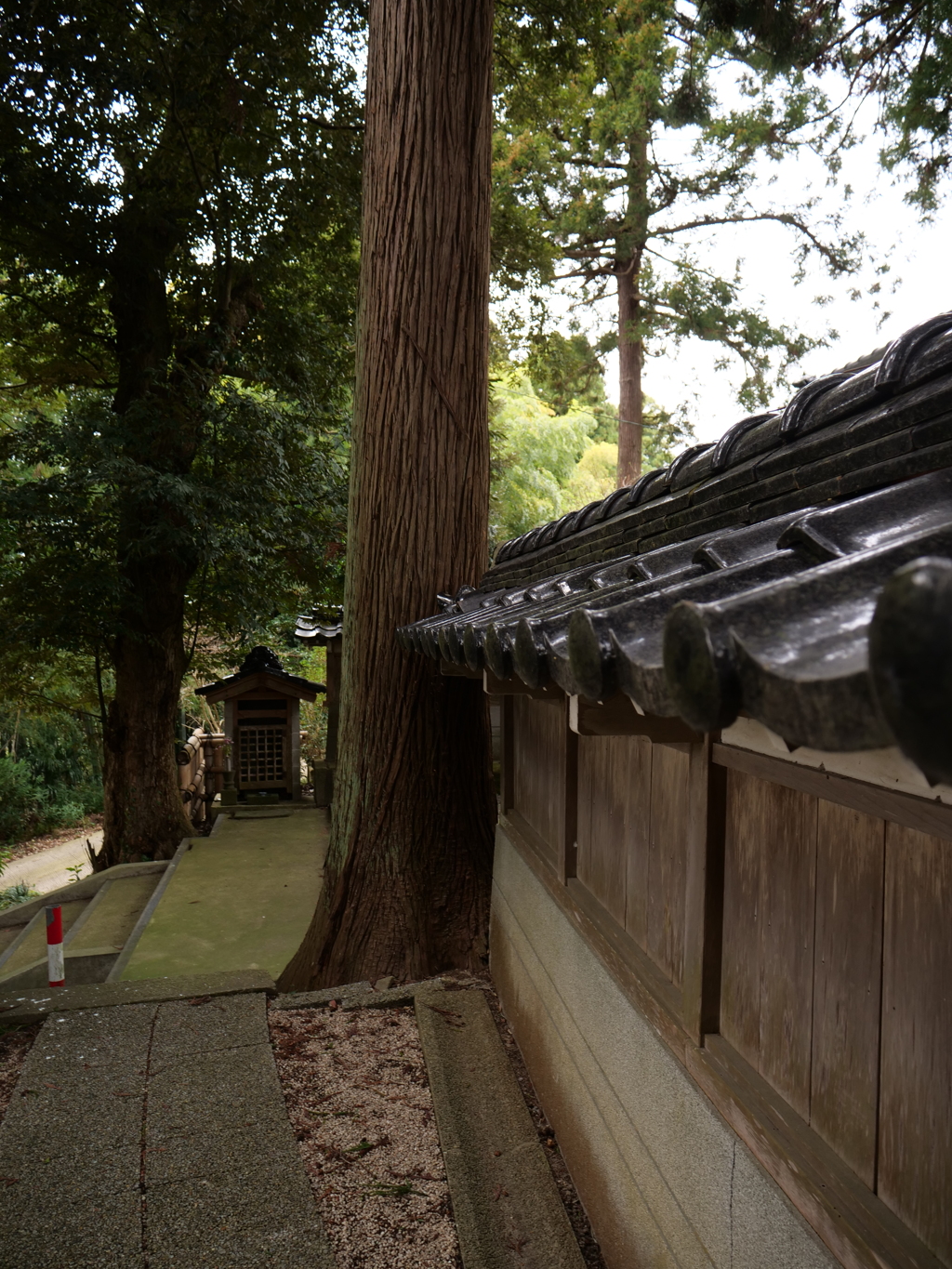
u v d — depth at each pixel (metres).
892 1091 1.45
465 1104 3.66
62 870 15.66
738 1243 1.90
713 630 0.82
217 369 10.07
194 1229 2.83
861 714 0.61
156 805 10.58
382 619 5.23
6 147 8.45
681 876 2.36
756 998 1.94
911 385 1.74
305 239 10.52
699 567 1.61
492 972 4.93
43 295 10.45
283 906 7.70
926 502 1.30
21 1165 3.15
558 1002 3.51
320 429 11.79
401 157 5.19
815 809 1.69
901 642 0.49
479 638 2.22
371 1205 2.99
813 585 0.88
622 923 2.91
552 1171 3.27
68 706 12.73
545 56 10.37
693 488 2.62
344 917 5.22
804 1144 1.68
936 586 0.48
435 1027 4.27
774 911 1.86
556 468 23.91
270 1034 4.23
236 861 9.21
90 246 9.46
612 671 1.16
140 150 9.53
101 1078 3.77
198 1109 3.54
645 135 15.30
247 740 12.20
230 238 9.90
